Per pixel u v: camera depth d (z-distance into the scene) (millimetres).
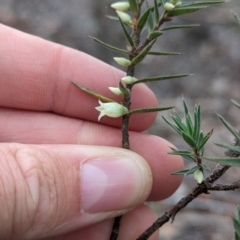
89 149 127
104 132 153
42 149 122
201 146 103
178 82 372
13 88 152
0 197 112
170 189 154
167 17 112
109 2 444
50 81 152
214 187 106
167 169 151
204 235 229
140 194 129
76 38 397
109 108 115
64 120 155
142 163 129
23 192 114
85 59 153
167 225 235
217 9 464
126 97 116
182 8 109
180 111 326
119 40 401
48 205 118
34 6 437
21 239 122
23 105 155
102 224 149
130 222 150
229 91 365
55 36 399
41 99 154
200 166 105
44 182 117
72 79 152
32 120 155
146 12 110
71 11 433
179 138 296
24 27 408
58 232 126
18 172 115
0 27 154
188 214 241
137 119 151
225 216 239
